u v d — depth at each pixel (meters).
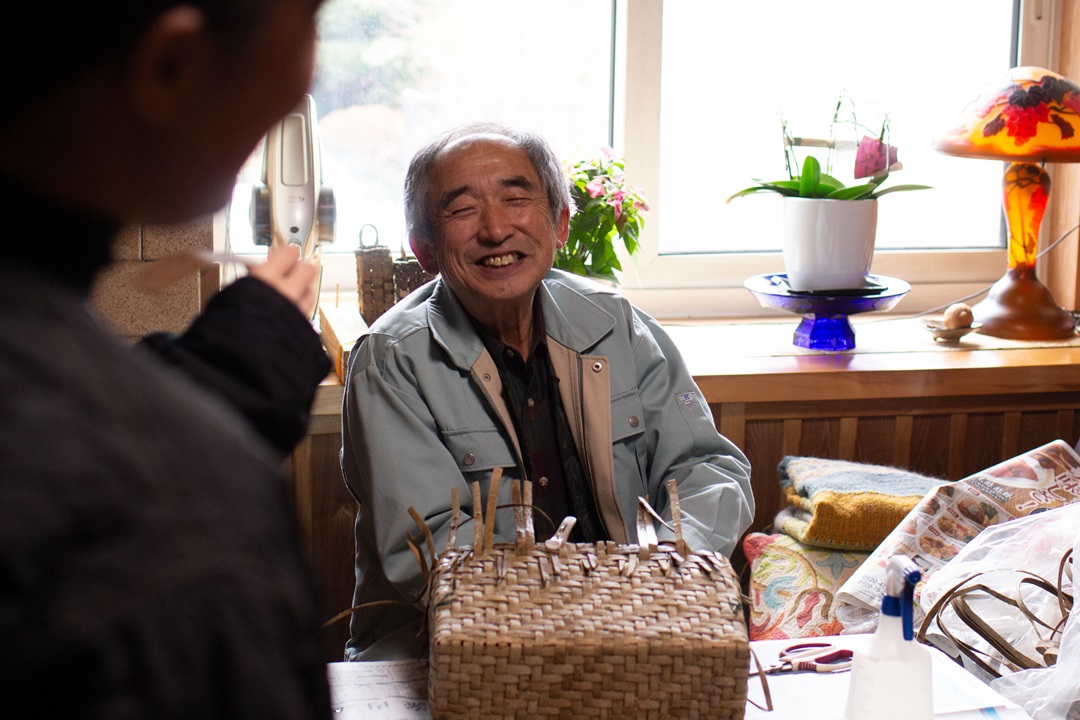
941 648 1.49
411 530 1.51
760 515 2.25
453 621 1.06
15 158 0.45
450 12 2.52
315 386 0.64
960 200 2.81
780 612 1.83
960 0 2.70
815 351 2.33
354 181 2.56
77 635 0.39
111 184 0.47
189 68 0.46
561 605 1.09
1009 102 2.28
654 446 1.72
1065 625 1.34
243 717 0.41
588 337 1.66
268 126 0.50
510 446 1.62
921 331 2.53
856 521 1.88
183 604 0.40
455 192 1.56
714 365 2.21
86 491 0.40
